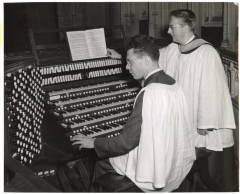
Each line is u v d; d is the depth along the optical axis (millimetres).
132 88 4160
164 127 2193
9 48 5418
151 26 5516
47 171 2945
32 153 2756
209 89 3074
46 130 3178
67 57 3791
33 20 5660
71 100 3654
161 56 3631
